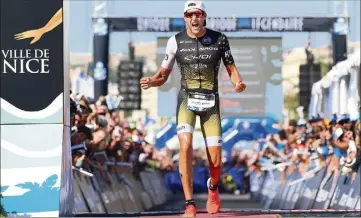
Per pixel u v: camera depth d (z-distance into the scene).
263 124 19.83
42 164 8.37
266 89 19.55
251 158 19.62
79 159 12.02
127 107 19.42
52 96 8.41
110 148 14.77
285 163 16.97
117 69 19.34
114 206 13.78
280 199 16.45
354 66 16.16
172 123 19.38
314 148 15.20
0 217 8.19
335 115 14.62
